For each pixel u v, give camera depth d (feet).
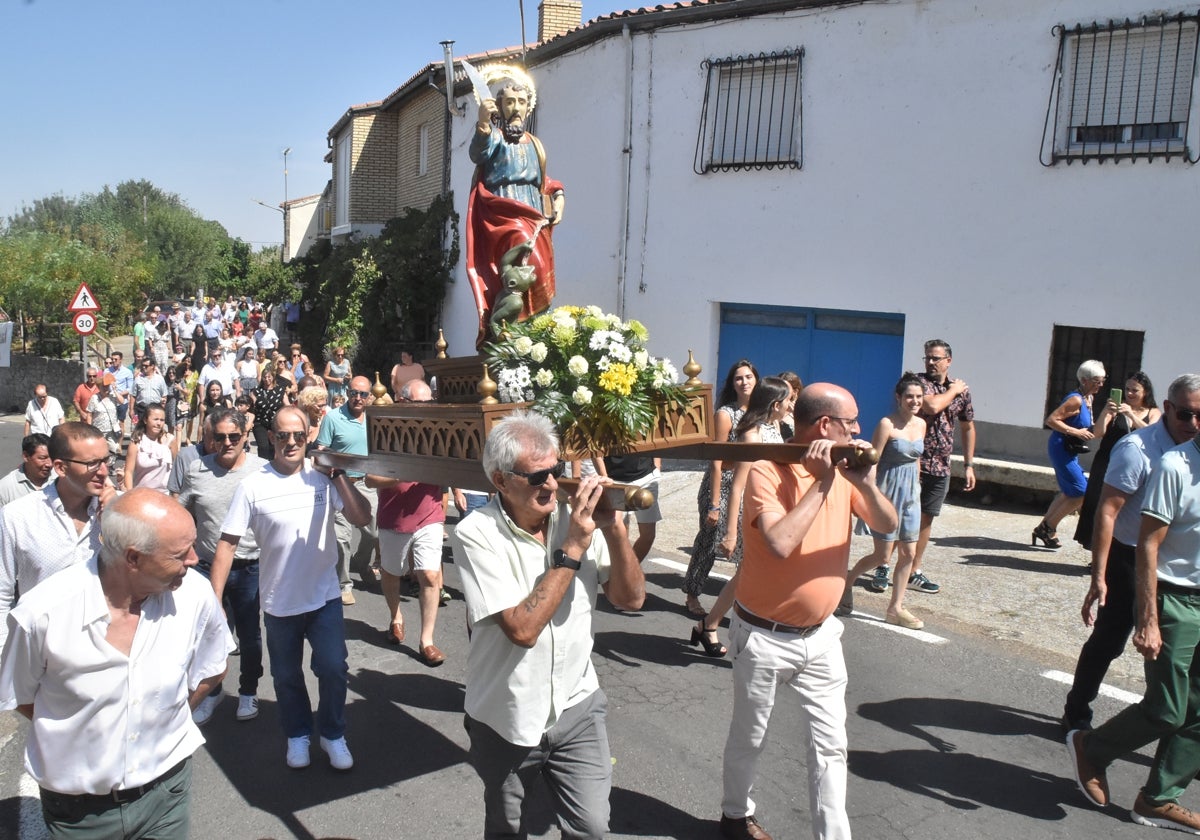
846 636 21.40
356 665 20.34
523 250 17.67
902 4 37.78
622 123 46.70
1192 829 13.60
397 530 20.67
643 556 23.22
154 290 175.52
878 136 38.86
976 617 22.86
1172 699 13.26
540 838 13.46
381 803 14.60
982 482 35.53
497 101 18.31
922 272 38.17
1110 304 33.91
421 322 66.90
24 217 255.50
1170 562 13.51
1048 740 16.42
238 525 15.11
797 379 22.61
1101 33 33.53
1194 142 32.04
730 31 42.60
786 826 13.80
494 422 11.73
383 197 79.61
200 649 10.34
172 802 9.87
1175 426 13.92
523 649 10.09
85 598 9.21
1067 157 34.32
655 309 46.39
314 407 27.76
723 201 43.60
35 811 14.51
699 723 17.16
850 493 12.59
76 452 13.34
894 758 15.70
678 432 14.44
